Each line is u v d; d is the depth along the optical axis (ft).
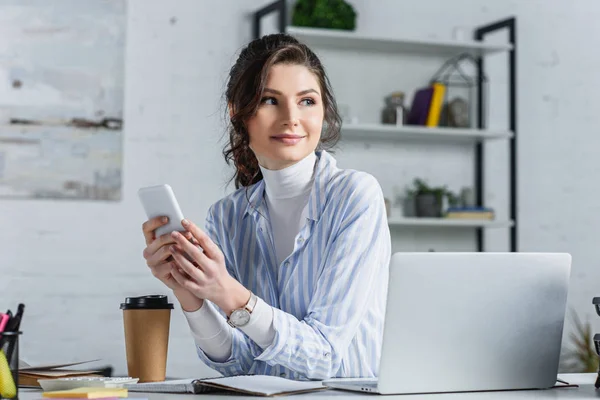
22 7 12.82
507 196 15.23
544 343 4.83
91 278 13.11
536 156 15.49
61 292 12.97
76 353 13.00
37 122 12.88
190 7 13.75
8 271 12.77
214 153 13.78
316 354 4.99
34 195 12.86
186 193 13.64
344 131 13.83
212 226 6.21
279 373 5.55
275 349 4.90
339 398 4.26
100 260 13.17
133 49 13.46
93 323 13.09
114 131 13.23
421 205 14.14
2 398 3.88
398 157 14.64
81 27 13.08
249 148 6.11
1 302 12.71
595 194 15.76
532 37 15.55
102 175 13.16
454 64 14.93
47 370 5.31
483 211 14.29
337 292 5.25
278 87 5.50
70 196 13.02
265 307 4.93
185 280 4.91
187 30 13.73
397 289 4.40
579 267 15.58
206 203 13.71
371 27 14.61
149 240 4.97
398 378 4.46
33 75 12.87
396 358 4.44
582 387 4.98
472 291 4.58
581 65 15.79
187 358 13.46
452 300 4.53
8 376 3.91
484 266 4.59
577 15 15.79
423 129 13.85
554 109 15.61
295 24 13.70
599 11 15.92
